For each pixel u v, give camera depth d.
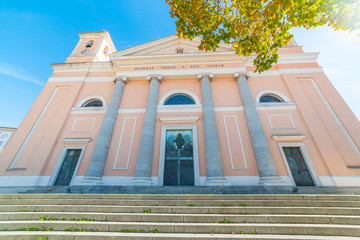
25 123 11.67
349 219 3.98
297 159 9.67
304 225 3.76
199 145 10.34
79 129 11.43
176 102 12.45
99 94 13.02
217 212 4.56
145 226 3.83
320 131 10.00
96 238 3.44
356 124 9.95
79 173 9.84
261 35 5.62
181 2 5.25
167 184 9.53
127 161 10.04
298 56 13.16
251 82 12.63
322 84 11.79
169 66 13.38
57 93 13.26
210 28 5.66
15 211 4.88
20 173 9.75
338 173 8.70
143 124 10.65
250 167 9.43
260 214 4.49
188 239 3.31
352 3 4.71
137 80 13.30
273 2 4.50
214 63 13.23
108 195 5.89
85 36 17.41
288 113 11.03
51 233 3.60
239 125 10.82
